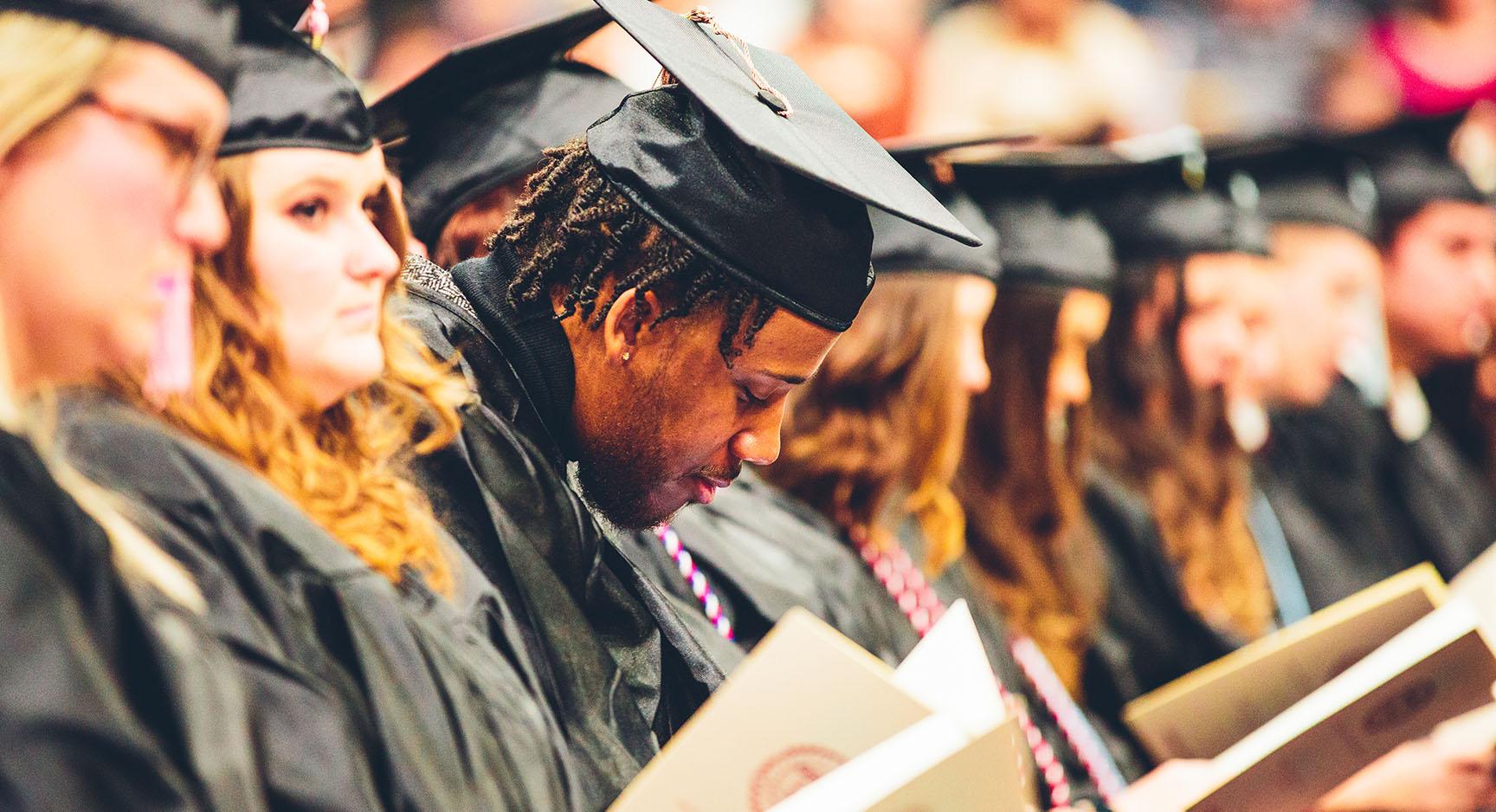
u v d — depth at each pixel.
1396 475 7.09
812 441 4.31
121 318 1.59
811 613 3.63
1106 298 5.08
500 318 2.57
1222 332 5.89
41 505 1.46
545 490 2.45
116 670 1.46
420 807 1.75
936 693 2.23
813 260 2.48
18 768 1.32
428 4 6.91
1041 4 9.06
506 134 3.54
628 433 2.57
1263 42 9.59
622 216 2.48
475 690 1.92
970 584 4.63
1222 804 3.28
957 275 4.36
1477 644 3.29
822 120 2.72
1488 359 7.34
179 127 1.59
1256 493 6.51
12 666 1.35
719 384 2.54
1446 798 4.56
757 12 8.62
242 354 1.81
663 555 3.31
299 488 1.87
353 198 1.91
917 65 8.82
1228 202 6.02
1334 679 3.57
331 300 1.87
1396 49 9.77
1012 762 2.00
